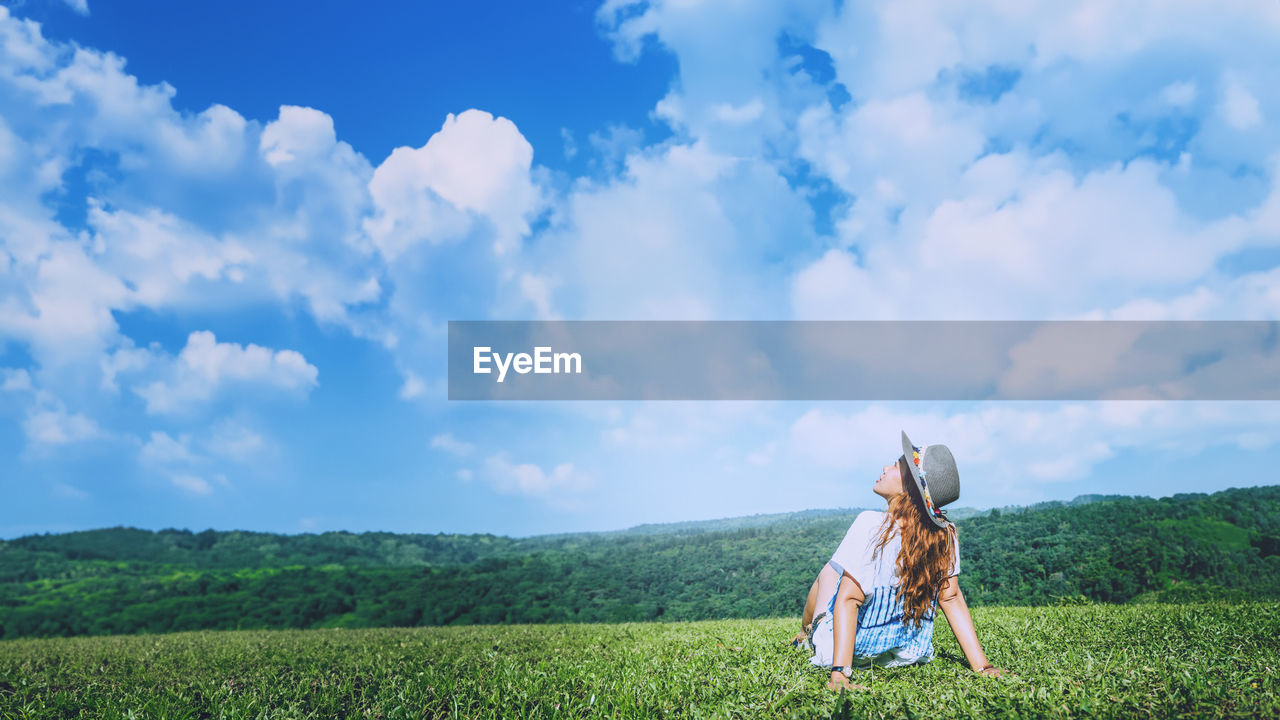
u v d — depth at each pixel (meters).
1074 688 3.46
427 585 75.50
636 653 6.35
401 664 7.02
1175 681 3.47
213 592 93.12
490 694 4.77
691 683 4.40
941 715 3.32
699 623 11.19
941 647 5.45
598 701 4.28
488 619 57.31
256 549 141.38
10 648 12.99
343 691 5.39
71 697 5.69
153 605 90.31
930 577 4.25
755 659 5.00
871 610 4.36
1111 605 8.19
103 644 13.38
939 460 4.25
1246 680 3.45
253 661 8.09
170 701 5.32
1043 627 6.17
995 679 3.76
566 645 8.27
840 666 4.12
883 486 4.47
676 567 50.53
